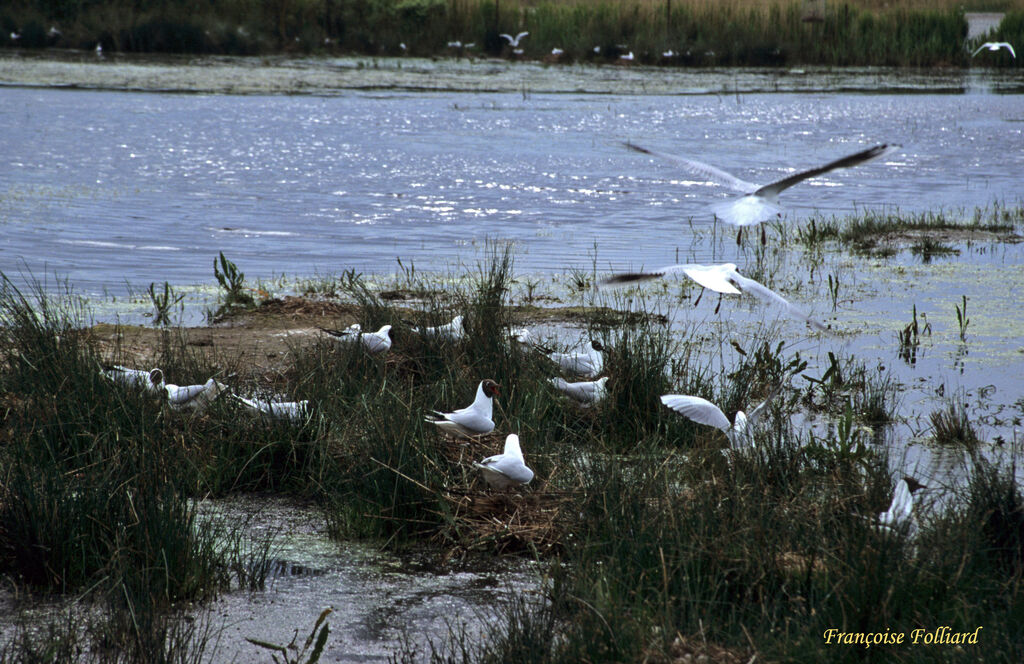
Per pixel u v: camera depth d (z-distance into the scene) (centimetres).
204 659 616
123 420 880
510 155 3002
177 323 1344
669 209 2341
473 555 770
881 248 1969
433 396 963
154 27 5388
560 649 604
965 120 3759
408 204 2311
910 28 5800
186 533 715
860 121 3716
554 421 991
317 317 1370
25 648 591
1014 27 5725
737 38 5684
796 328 1419
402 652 632
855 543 664
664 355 1102
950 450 982
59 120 3331
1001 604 652
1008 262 1859
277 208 2219
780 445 862
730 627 616
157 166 2670
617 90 4550
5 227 1914
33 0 5434
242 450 912
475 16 5784
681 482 832
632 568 676
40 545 692
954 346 1331
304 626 662
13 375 963
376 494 813
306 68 5050
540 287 1619
